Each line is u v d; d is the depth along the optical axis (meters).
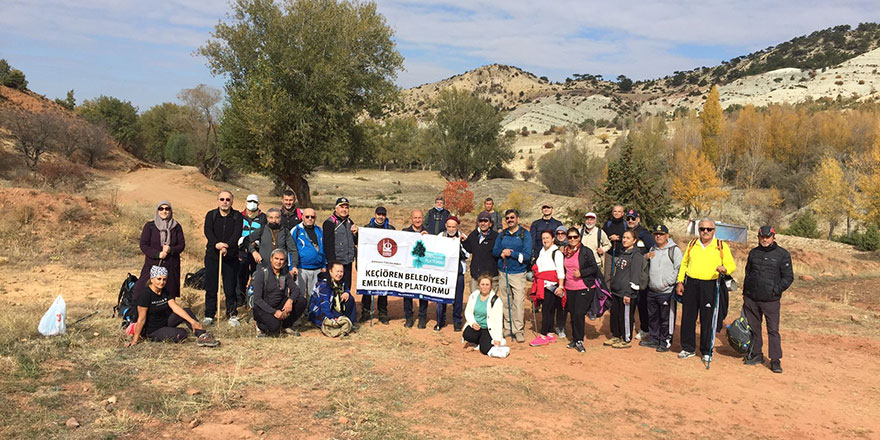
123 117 70.56
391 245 8.93
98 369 5.79
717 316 7.89
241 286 8.87
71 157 48.75
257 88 32.34
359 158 38.50
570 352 7.93
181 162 78.19
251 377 5.91
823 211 39.56
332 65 33.78
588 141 121.12
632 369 7.21
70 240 14.29
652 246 8.27
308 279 8.37
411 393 5.79
